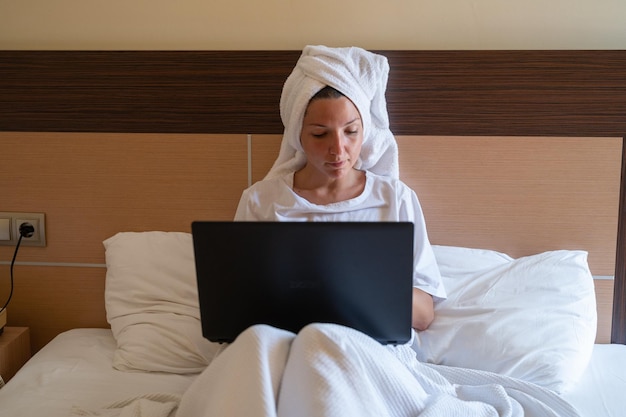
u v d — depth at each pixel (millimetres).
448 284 1741
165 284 1803
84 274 1943
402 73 1790
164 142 1860
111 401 1501
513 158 1814
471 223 1858
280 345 1177
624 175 1801
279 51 1793
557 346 1579
